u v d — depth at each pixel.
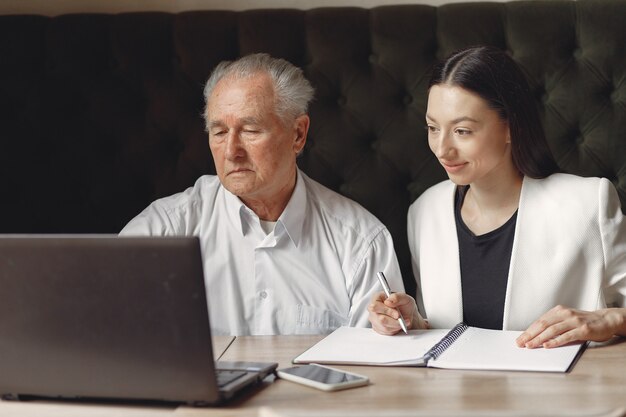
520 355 1.43
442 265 1.84
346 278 1.97
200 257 1.12
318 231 1.99
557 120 2.36
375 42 2.38
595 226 1.77
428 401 1.22
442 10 2.39
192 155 2.38
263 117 1.83
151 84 2.40
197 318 1.14
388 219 2.38
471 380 1.32
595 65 2.34
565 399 1.21
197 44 2.38
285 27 2.38
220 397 1.20
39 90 2.41
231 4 2.63
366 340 1.57
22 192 2.41
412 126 2.37
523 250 1.77
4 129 2.42
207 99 1.92
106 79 2.41
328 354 1.48
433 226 1.88
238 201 1.94
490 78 1.69
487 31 2.36
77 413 1.21
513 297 1.76
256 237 1.96
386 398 1.24
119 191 2.41
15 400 1.27
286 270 1.96
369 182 2.38
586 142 2.36
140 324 1.16
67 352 1.21
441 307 1.82
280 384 1.32
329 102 2.39
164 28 2.41
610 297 1.82
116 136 2.40
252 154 1.84
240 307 1.96
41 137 2.41
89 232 2.41
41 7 2.64
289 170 1.91
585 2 2.36
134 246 1.14
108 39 2.42
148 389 1.19
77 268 1.16
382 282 1.62
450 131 1.71
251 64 1.87
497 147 1.72
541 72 2.36
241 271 1.96
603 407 1.17
